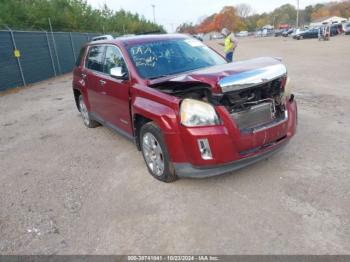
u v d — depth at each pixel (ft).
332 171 12.75
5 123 26.61
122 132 16.29
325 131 17.31
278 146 12.36
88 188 13.39
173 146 11.57
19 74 48.42
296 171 12.97
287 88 13.06
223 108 11.05
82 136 20.71
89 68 19.61
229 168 11.37
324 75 36.19
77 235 10.34
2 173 15.93
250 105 11.72
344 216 9.92
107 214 11.32
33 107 32.60
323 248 8.69
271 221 9.98
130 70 14.42
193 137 10.98
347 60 49.29
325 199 10.88
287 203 10.83
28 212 11.98
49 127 23.95
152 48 15.72
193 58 16.02
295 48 85.30
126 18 158.71
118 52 15.88
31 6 72.49
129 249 9.45
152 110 12.16
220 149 10.95
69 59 69.36
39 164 16.66
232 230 9.76
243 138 11.24
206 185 12.50
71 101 34.12
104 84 16.74
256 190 11.82
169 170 12.40
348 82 30.96
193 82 11.39
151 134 12.78
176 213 10.92
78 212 11.64
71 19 84.74
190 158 11.34
